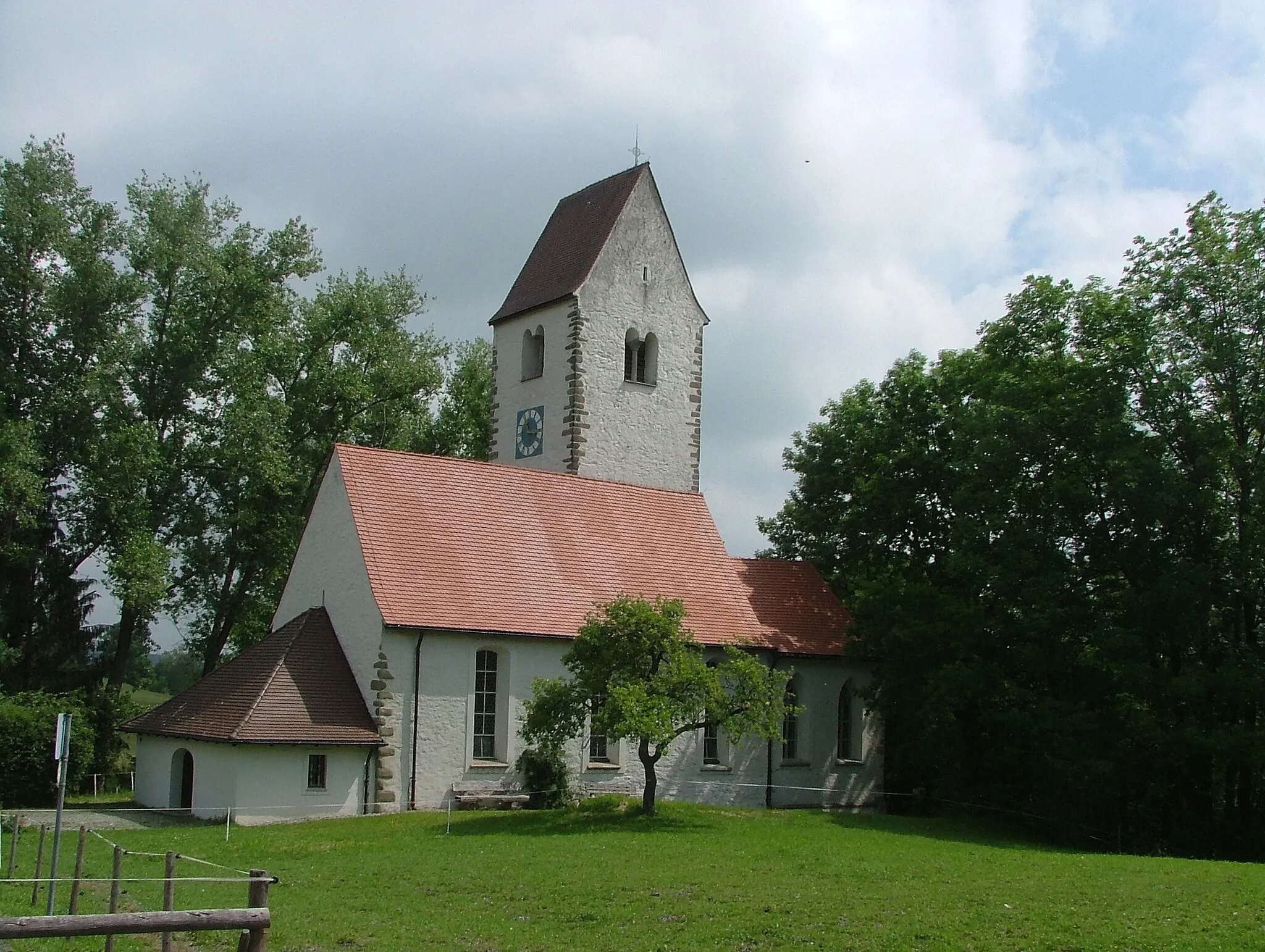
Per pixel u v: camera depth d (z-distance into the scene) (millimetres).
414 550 39625
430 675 37750
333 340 61656
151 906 21531
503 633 38750
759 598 47531
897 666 45438
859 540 54000
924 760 48031
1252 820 41531
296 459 58531
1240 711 41156
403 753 37000
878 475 51062
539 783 38312
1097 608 42625
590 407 51969
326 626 39625
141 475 51094
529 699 39469
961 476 47594
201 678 41438
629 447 53250
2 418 47719
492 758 38938
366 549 38781
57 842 19844
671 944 19344
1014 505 44406
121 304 52438
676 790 42562
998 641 43312
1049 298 46375
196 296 54781
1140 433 41438
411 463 42344
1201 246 41844
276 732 35125
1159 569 41969
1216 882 25484
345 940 19484
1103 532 43281
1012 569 42156
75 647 53906
